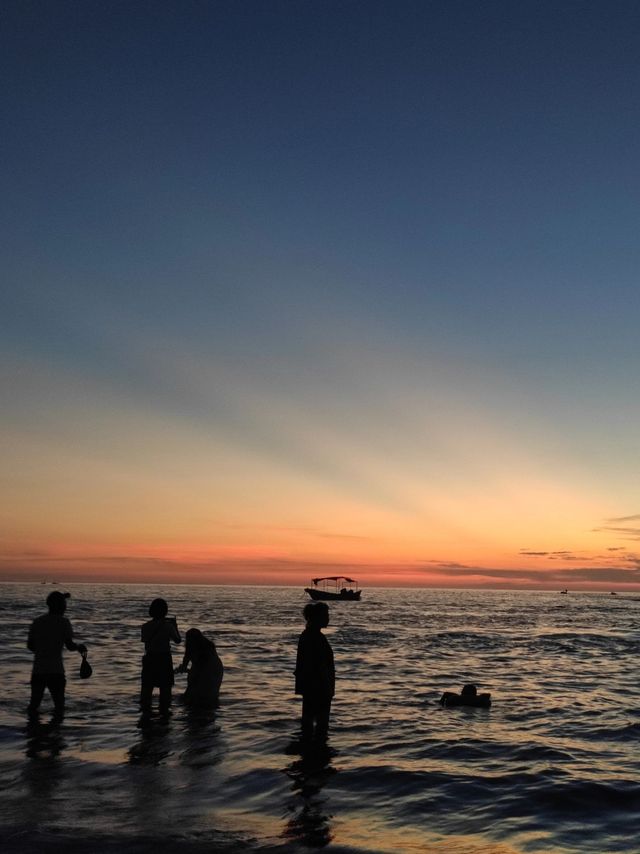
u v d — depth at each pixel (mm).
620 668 20828
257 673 17391
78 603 65375
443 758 8906
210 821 6223
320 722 10258
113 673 16594
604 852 5605
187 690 12602
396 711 12484
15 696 13062
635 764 8766
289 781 7688
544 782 7730
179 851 5352
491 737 10297
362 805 6891
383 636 32531
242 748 9281
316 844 5648
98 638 26344
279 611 58031
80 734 9914
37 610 48375
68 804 6637
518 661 22422
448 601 122812
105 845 5445
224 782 7602
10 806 6535
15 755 8609
